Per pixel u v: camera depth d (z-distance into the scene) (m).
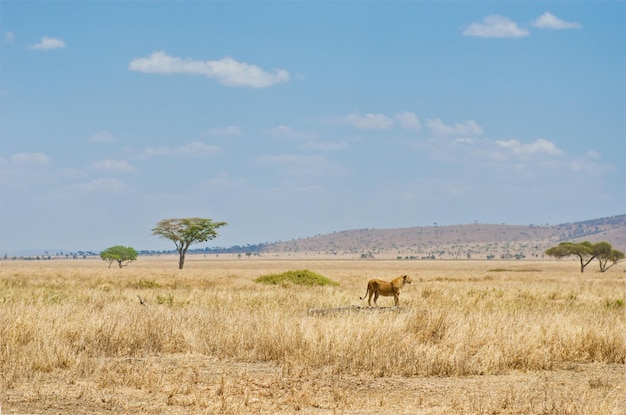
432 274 100.44
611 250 137.12
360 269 143.50
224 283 54.16
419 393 13.27
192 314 22.09
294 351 16.50
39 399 12.32
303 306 29.89
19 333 17.31
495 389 13.68
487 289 45.91
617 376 15.45
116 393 12.92
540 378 15.04
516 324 20.34
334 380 14.30
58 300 31.05
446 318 19.81
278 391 13.29
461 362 15.43
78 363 14.90
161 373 14.70
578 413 11.70
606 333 18.64
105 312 21.69
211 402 12.20
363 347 16.02
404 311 26.02
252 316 22.00
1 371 14.25
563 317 22.16
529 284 61.06
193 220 134.12
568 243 138.38
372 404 12.33
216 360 16.73
